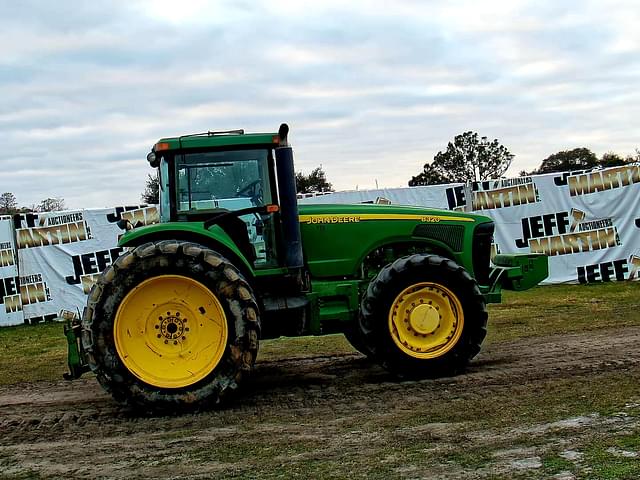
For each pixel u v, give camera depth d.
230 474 4.28
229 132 6.62
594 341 8.11
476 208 14.27
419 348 6.61
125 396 5.78
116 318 5.80
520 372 6.68
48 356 9.52
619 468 3.97
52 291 13.65
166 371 5.87
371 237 6.96
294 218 6.32
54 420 5.89
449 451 4.46
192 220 6.42
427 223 7.11
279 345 9.15
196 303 5.95
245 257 6.44
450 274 6.63
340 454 4.54
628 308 10.60
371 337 6.55
